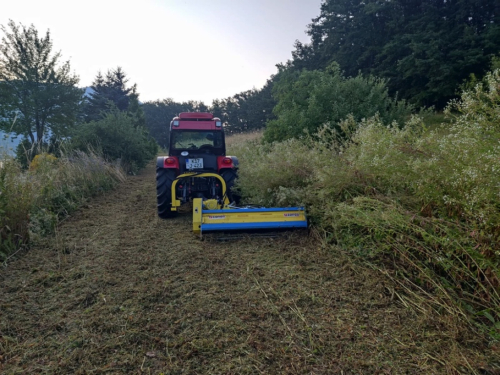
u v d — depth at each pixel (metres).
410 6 23.62
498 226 2.78
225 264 3.90
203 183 6.35
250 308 2.97
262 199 5.62
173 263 3.96
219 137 6.87
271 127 11.04
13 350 2.50
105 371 2.27
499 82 3.30
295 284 3.37
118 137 13.13
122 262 4.04
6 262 4.08
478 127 3.22
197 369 2.27
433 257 3.16
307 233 4.65
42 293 3.34
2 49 17.53
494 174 2.87
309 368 2.27
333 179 4.59
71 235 5.15
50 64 18.47
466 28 17.98
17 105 17.48
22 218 4.66
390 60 21.52
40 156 7.06
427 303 2.91
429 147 3.78
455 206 3.27
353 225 4.12
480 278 2.91
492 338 2.47
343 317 2.81
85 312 2.98
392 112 9.55
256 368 2.27
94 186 8.62
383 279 3.34
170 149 6.75
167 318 2.85
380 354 2.37
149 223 5.81
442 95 18.33
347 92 9.80
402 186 4.02
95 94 33.69
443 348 2.41
